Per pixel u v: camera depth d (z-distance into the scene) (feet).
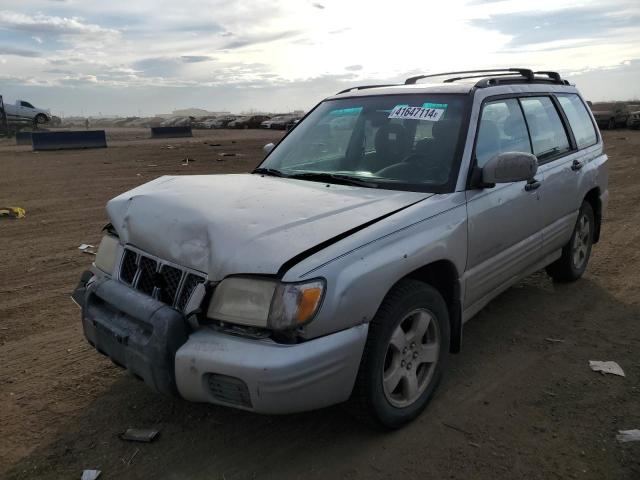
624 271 20.01
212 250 9.16
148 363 9.07
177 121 227.61
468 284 11.90
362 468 9.52
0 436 10.57
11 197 39.01
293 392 8.46
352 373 9.12
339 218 9.87
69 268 21.76
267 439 10.38
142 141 107.96
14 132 135.54
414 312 10.37
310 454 9.93
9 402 11.78
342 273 8.86
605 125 123.44
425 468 9.49
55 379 12.77
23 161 65.82
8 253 23.97
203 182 12.26
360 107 14.38
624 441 10.09
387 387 10.06
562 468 9.43
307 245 8.96
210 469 9.57
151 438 10.32
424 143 12.58
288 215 9.82
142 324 9.45
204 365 8.63
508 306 16.72
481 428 10.61
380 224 9.87
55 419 11.13
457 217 11.26
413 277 11.07
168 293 9.67
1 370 13.23
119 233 10.97
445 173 11.82
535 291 17.99
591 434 10.37
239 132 150.61
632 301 17.04
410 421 10.73
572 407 11.29
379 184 12.03
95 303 10.59
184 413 11.27
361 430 10.57
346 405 9.82
